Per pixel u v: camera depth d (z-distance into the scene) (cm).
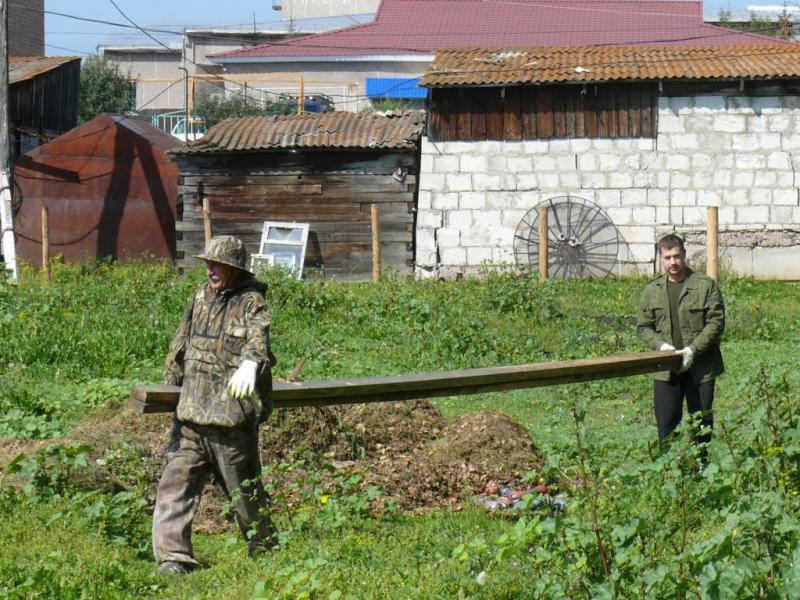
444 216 2570
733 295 2058
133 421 945
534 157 2548
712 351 861
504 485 873
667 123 2519
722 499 567
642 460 743
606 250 2533
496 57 2716
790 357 1456
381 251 2572
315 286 1969
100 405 1145
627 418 1149
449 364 1498
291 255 2566
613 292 2206
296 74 5197
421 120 2664
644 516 549
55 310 1686
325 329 1738
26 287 1986
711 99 2509
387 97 4628
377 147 2520
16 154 3222
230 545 676
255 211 2600
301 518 711
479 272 2550
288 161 2584
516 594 568
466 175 2564
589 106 2534
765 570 437
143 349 1484
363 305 1866
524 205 2555
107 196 2730
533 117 2548
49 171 2731
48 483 791
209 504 812
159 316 1694
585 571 506
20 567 638
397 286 2017
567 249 2541
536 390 1280
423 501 837
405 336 1666
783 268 2508
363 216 2569
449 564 624
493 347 1571
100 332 1526
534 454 926
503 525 749
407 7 5431
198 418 659
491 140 2556
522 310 1861
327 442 934
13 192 2616
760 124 2503
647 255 2531
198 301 676
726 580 433
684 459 643
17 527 710
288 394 720
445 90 2562
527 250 2545
